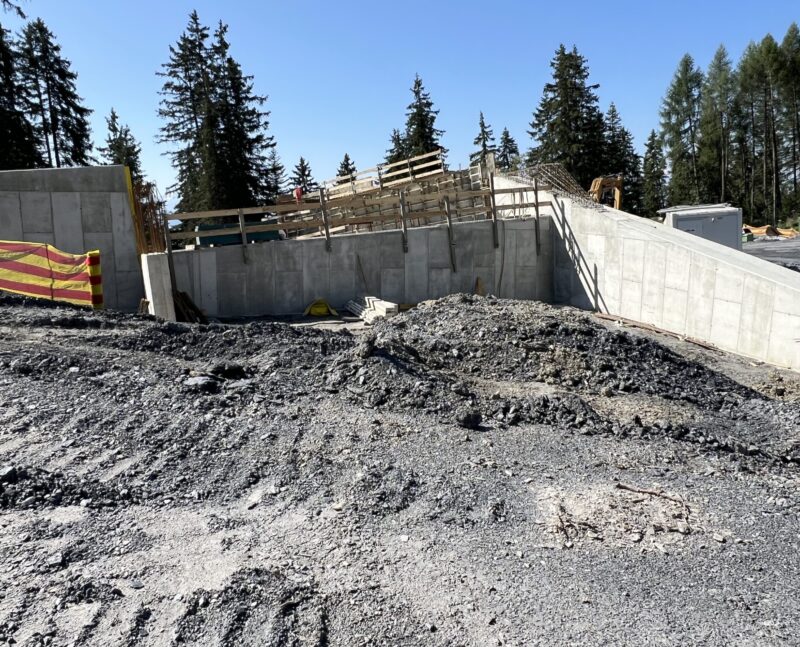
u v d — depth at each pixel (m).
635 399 8.71
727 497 5.67
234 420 6.93
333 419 7.15
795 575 4.34
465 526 4.97
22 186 15.98
